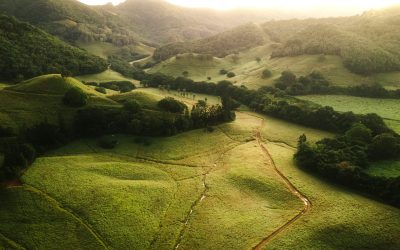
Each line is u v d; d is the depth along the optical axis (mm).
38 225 59875
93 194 69062
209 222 65562
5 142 82875
